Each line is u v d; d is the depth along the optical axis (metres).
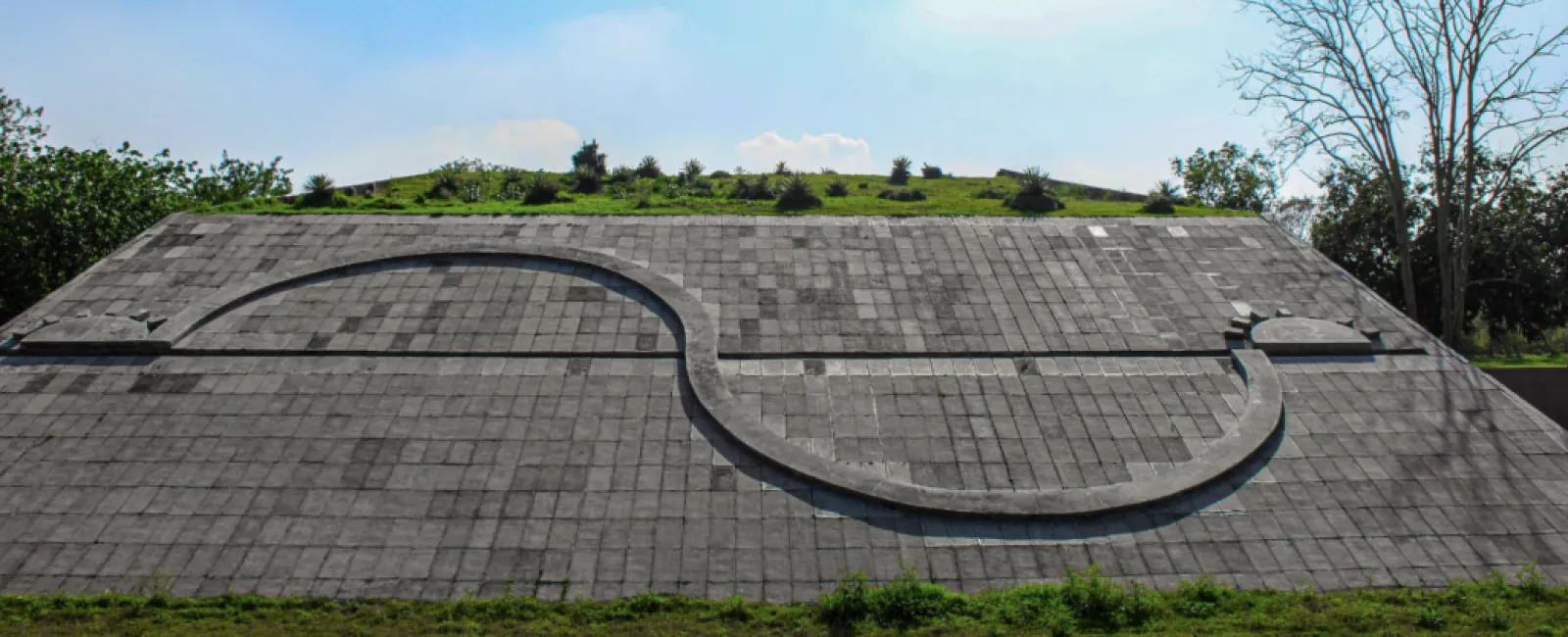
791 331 23.81
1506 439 20.44
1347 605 15.79
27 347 22.34
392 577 16.62
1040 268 27.12
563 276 25.78
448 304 24.53
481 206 34.47
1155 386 22.14
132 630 15.00
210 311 23.62
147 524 17.66
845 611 15.59
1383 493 18.98
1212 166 53.38
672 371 22.20
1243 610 15.80
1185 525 18.09
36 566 16.72
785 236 28.53
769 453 19.33
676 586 16.56
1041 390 21.92
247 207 33.50
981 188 46.41
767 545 17.45
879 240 28.44
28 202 30.97
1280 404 21.19
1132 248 28.41
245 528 17.59
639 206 34.66
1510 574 17.06
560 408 20.92
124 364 22.12
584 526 17.80
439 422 20.42
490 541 17.44
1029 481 19.14
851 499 18.50
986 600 16.05
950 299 25.45
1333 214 45.72
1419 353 23.56
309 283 25.28
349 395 21.22
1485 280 37.34
